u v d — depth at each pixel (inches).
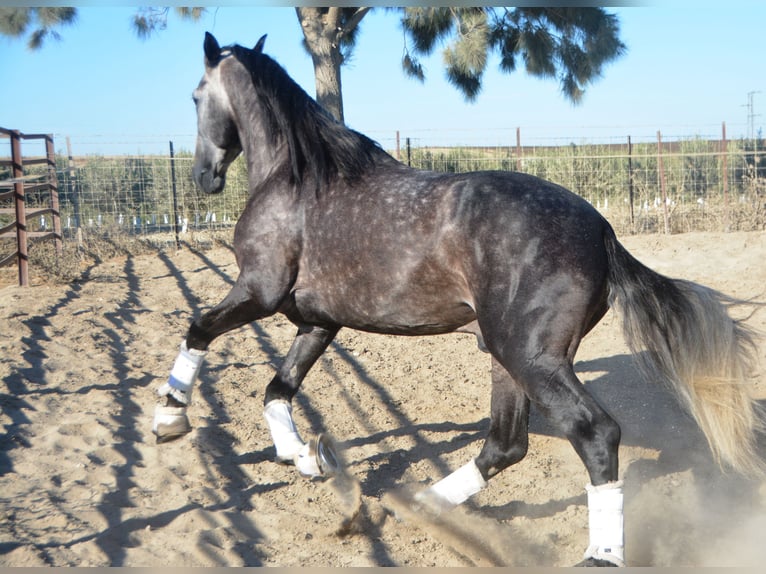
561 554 138.8
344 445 192.9
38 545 132.0
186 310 337.1
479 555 137.8
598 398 227.3
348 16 539.2
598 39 469.7
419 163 620.7
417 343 295.4
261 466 176.2
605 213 592.4
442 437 198.5
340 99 506.6
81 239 474.6
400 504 157.4
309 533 144.3
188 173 592.1
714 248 433.1
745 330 131.7
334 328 163.8
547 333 120.5
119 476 165.6
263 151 169.2
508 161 652.1
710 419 125.6
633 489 164.9
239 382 238.2
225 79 176.4
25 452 175.3
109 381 232.4
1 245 457.7
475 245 126.8
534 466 179.5
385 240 136.2
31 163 418.0
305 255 148.8
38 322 294.2
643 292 126.8
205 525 144.0
